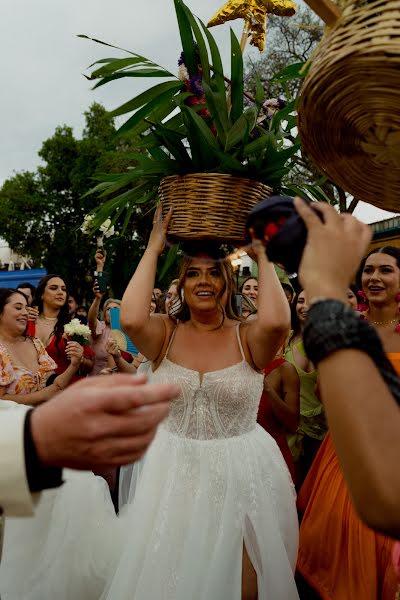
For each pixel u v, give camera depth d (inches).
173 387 28.6
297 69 79.7
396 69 33.5
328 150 44.1
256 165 78.4
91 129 972.6
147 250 94.0
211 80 89.2
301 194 93.0
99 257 207.9
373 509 29.2
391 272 109.0
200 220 80.3
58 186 949.8
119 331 203.0
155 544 80.3
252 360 93.7
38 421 27.8
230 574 77.9
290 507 92.0
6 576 91.4
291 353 144.7
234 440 89.0
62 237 872.9
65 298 178.9
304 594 103.7
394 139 39.3
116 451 27.6
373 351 31.2
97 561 94.2
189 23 87.0
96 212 103.9
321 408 135.8
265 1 95.6
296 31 498.9
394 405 30.2
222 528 80.0
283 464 96.0
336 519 89.6
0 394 131.3
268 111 93.8
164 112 92.3
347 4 36.9
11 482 27.7
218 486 84.2
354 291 140.1
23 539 93.4
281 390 127.1
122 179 92.1
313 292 33.4
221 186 78.9
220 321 97.2
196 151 79.2
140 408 27.7
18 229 971.9
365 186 46.7
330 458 97.9
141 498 87.2
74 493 96.7
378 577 82.8
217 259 95.0
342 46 35.5
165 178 85.1
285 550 84.4
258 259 92.8
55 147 933.2
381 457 28.8
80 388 28.5
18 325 139.1
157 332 95.3
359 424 29.2
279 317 88.9
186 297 95.8
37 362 145.9
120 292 428.5
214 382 89.4
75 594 92.3
